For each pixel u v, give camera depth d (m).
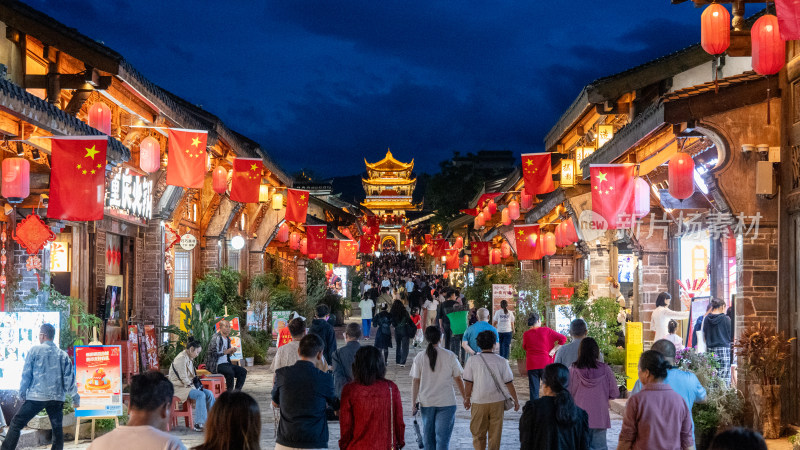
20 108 9.70
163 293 19.27
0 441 10.63
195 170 15.34
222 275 23.48
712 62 15.54
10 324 11.23
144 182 18.08
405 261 76.31
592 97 16.20
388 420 7.14
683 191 11.15
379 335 22.41
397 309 22.48
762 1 10.63
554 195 21.02
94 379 11.39
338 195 48.34
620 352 15.91
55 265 15.41
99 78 13.34
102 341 15.17
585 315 16.95
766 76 10.91
